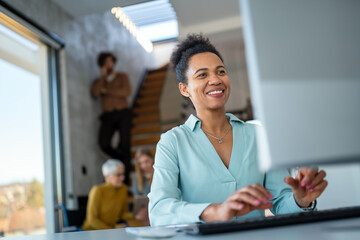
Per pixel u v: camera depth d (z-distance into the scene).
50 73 4.42
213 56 1.08
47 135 4.19
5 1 3.59
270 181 1.01
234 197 0.65
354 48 0.51
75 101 4.75
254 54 0.50
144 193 3.90
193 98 1.08
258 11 0.51
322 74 0.50
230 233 0.57
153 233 0.60
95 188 3.37
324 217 0.63
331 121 0.49
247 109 6.84
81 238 0.70
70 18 4.92
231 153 1.03
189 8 5.43
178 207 0.78
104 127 5.20
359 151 0.49
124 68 6.41
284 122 0.49
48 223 3.97
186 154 1.01
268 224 0.60
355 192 1.83
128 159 5.22
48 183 4.07
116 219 3.40
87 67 5.24
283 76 0.50
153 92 6.95
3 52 3.73
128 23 5.46
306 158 0.49
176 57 1.14
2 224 3.44
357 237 0.45
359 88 0.50
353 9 0.52
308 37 0.51
